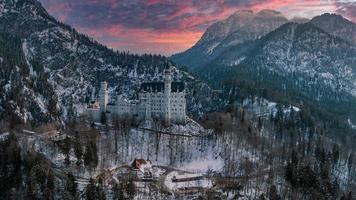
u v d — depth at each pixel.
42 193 193.75
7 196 191.75
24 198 191.88
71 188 196.25
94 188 195.38
